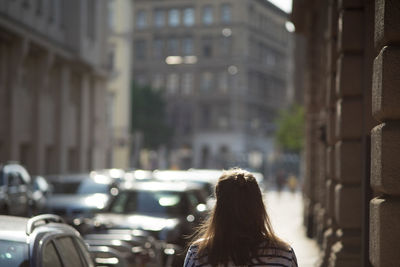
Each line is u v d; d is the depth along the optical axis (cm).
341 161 1003
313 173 2114
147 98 9581
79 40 4362
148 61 11094
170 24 10994
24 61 3728
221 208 381
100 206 2098
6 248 495
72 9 4356
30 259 487
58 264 521
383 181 563
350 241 1034
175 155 7894
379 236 563
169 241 1416
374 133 595
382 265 561
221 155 10444
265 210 386
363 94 968
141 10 11162
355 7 970
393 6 570
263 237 377
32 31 3612
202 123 10769
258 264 370
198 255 378
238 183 384
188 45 10894
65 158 4331
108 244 1005
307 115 2311
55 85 4219
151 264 1040
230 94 10569
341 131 995
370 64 909
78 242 590
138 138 5669
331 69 1180
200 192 1652
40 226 540
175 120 10900
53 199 2144
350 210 1012
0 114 3434
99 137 5084
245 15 10612
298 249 1792
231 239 374
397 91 566
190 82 10856
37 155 3853
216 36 10706
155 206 1541
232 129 10512
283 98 12000
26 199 2225
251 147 10750
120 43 6981
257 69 10981
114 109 7006
